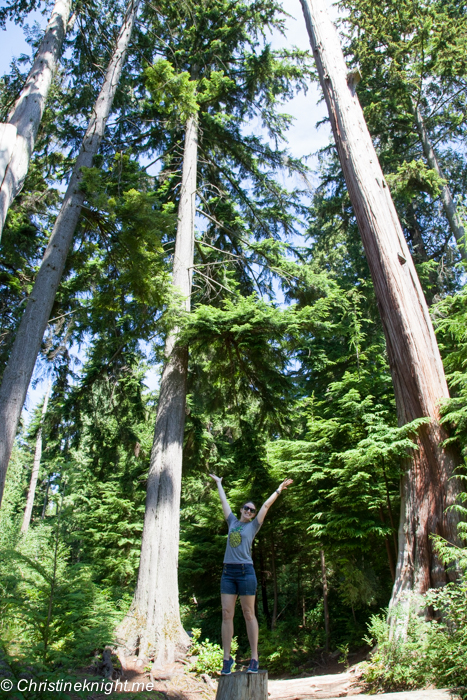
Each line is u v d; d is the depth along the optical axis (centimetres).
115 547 1361
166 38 1220
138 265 733
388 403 977
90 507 1404
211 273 1207
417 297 734
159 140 1255
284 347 909
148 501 816
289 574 1258
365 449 723
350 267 1606
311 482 909
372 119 1380
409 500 653
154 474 837
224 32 1234
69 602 436
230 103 1309
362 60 1356
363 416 786
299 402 1002
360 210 792
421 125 1388
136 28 1065
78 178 720
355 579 829
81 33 903
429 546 609
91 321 892
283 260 1030
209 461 1374
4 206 582
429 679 464
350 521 800
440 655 456
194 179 1148
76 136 1011
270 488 1088
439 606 527
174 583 759
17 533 998
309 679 593
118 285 785
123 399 1139
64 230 679
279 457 1060
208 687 596
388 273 735
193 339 898
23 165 626
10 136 610
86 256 803
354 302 1223
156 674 614
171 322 846
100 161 926
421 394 673
